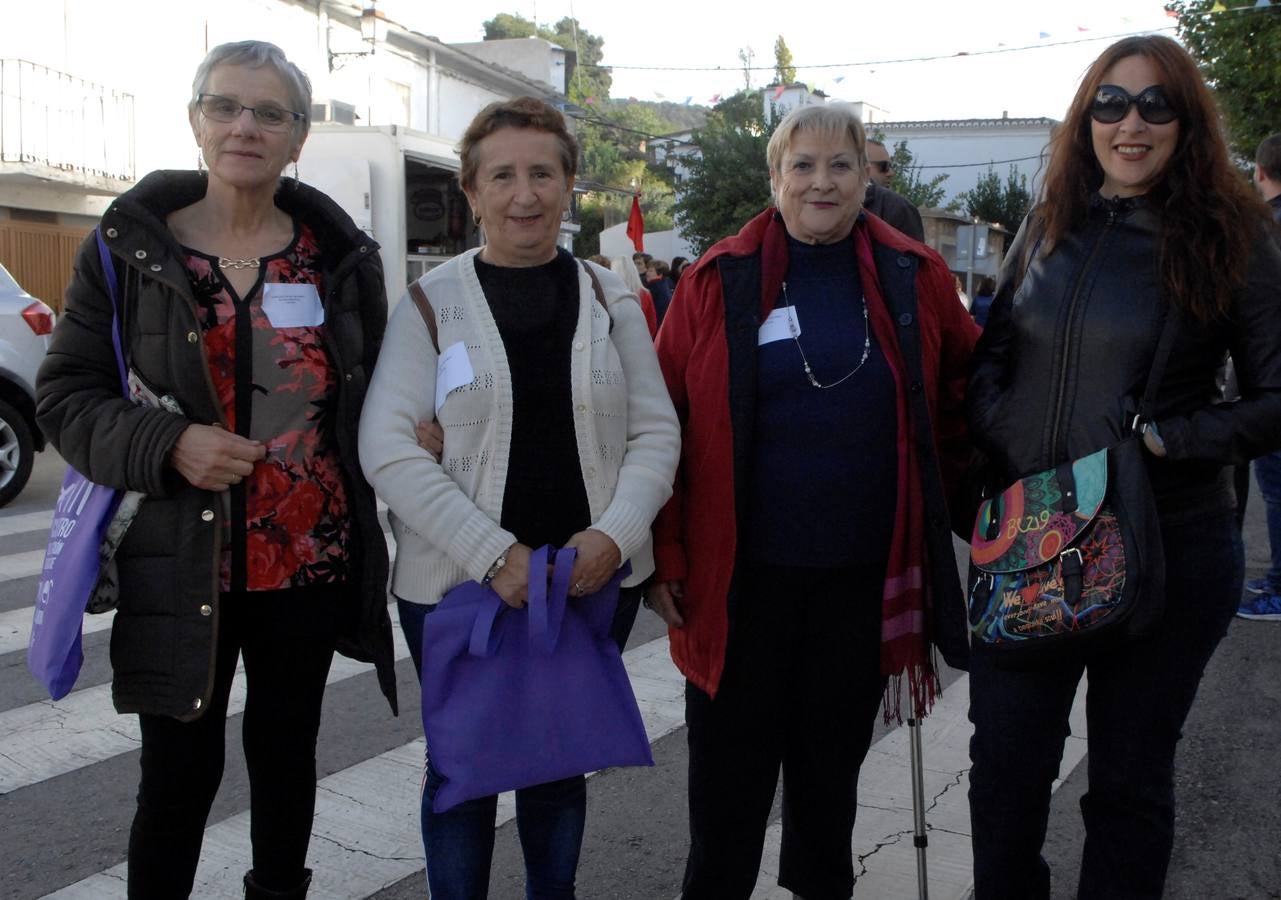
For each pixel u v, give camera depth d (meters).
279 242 2.36
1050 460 2.34
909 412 2.49
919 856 2.77
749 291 2.51
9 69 14.16
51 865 3.15
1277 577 5.61
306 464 2.31
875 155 4.23
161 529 2.20
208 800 2.33
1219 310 2.20
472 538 2.19
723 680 2.53
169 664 2.19
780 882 2.78
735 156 31.34
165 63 16.67
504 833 3.35
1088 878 2.37
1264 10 15.71
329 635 2.38
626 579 2.43
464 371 2.29
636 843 3.32
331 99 19.91
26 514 7.85
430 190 14.66
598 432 2.35
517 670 2.27
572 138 2.41
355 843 3.26
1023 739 2.34
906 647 2.52
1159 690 2.29
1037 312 2.38
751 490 2.51
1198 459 2.19
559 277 2.42
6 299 8.16
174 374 2.19
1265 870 3.14
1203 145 2.27
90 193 15.76
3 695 4.44
